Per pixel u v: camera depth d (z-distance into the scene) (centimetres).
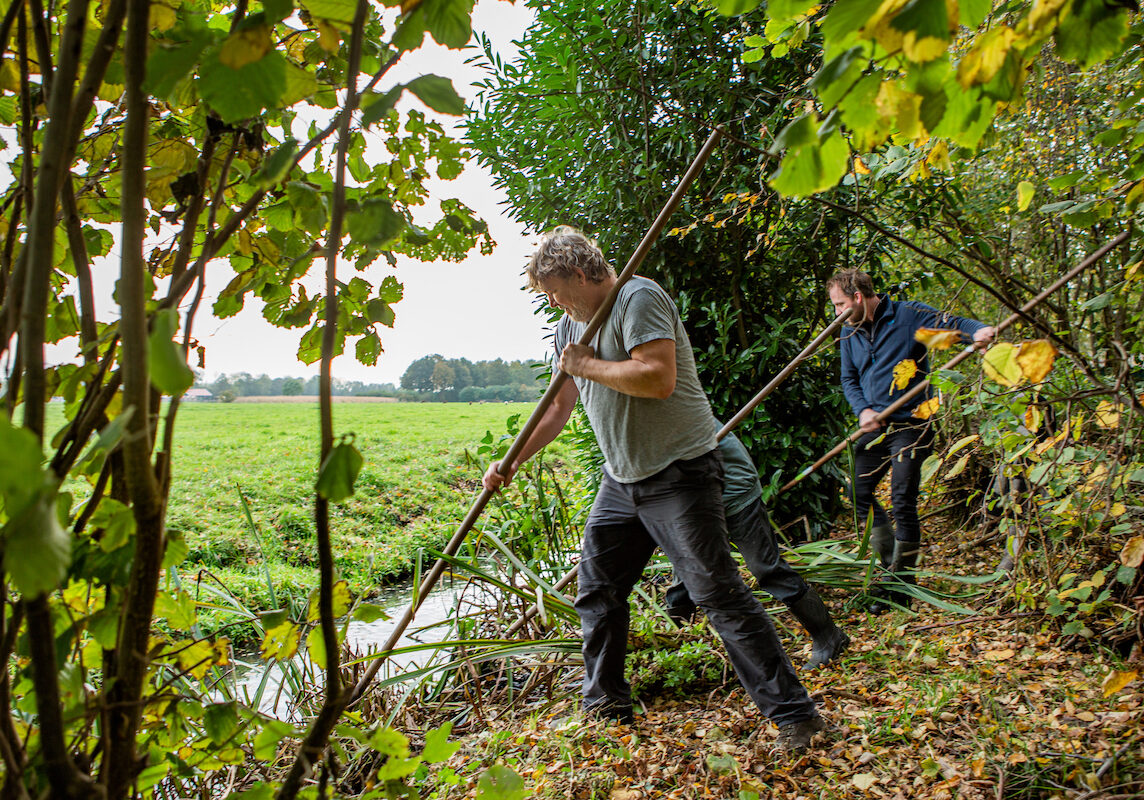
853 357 396
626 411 250
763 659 242
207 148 104
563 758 241
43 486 61
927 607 367
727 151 417
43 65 92
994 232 429
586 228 494
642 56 439
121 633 89
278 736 110
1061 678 259
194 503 1073
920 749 225
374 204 88
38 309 75
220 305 126
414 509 1104
